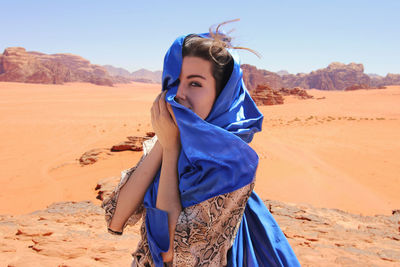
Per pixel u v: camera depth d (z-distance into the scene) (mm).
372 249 5586
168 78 1131
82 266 3395
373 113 71062
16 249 4012
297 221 8461
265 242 1341
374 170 26359
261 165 26078
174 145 1137
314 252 4836
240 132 1133
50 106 84562
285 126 50781
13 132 45438
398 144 36281
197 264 1116
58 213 8656
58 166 25781
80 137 42906
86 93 150625
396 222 9453
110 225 1258
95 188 18641
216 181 1054
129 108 85688
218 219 1107
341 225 8523
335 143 36938
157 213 1110
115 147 27828
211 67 1058
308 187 21328
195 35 1125
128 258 3766
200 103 1074
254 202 1392
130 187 1227
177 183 1132
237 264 1259
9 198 18172
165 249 1105
